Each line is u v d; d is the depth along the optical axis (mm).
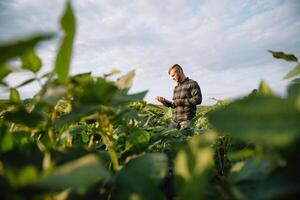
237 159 771
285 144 375
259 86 557
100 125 708
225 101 1091
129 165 599
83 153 624
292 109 374
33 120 666
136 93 619
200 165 427
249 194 474
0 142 570
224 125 376
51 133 714
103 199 552
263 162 533
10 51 298
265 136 360
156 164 577
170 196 736
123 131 1145
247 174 528
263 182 410
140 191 527
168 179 753
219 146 982
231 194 518
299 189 380
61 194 508
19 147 592
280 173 404
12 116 657
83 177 404
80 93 570
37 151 587
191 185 411
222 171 901
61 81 470
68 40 417
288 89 414
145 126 1525
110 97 577
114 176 590
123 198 523
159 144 1196
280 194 385
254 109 382
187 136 1396
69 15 393
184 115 5680
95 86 561
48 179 405
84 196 532
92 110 571
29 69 641
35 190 410
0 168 510
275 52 625
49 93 549
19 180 415
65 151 616
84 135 1093
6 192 412
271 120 371
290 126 361
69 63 449
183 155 455
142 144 894
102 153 781
